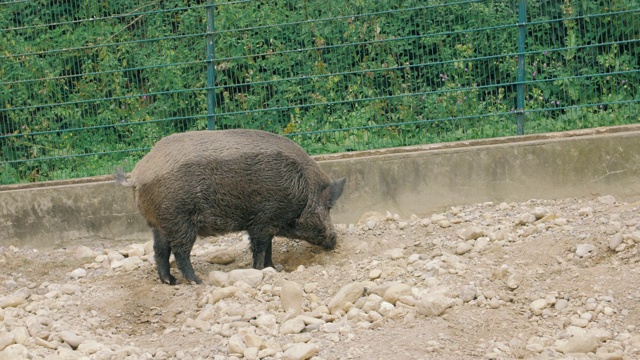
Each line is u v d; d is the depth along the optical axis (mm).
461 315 9398
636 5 11375
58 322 9805
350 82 11672
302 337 9289
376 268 10273
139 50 11930
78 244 11812
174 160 10398
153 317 9992
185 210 10398
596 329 9180
